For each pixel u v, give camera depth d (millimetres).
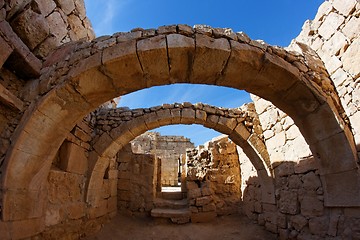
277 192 4461
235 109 5398
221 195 6707
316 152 3150
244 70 2814
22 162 2604
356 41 2799
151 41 2570
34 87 2904
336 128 2826
